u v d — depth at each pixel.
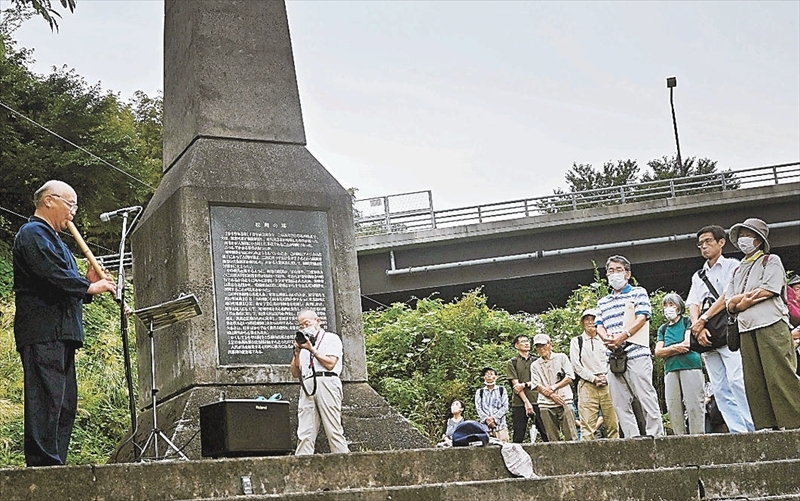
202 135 9.77
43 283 6.41
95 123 27.78
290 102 10.21
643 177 60.75
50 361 6.31
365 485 6.59
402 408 19.58
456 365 20.88
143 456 8.40
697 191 35.41
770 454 7.27
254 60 10.18
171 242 9.40
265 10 10.38
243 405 7.89
